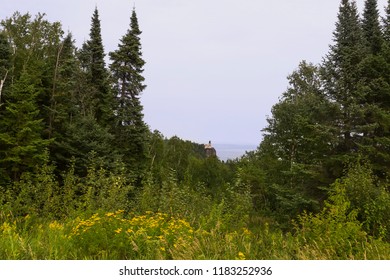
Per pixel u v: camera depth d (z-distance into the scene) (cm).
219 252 600
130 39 2536
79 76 2862
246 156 3444
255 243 703
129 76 2527
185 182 3291
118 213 761
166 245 599
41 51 3612
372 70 1636
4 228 720
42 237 661
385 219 1066
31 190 1291
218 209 970
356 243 712
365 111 1558
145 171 2316
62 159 2145
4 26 3503
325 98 1684
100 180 1384
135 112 2512
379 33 1898
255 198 2580
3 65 2394
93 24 2964
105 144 2155
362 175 1242
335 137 1570
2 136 1795
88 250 609
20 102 1894
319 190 1611
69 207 1191
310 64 3166
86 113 2716
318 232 767
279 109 2878
